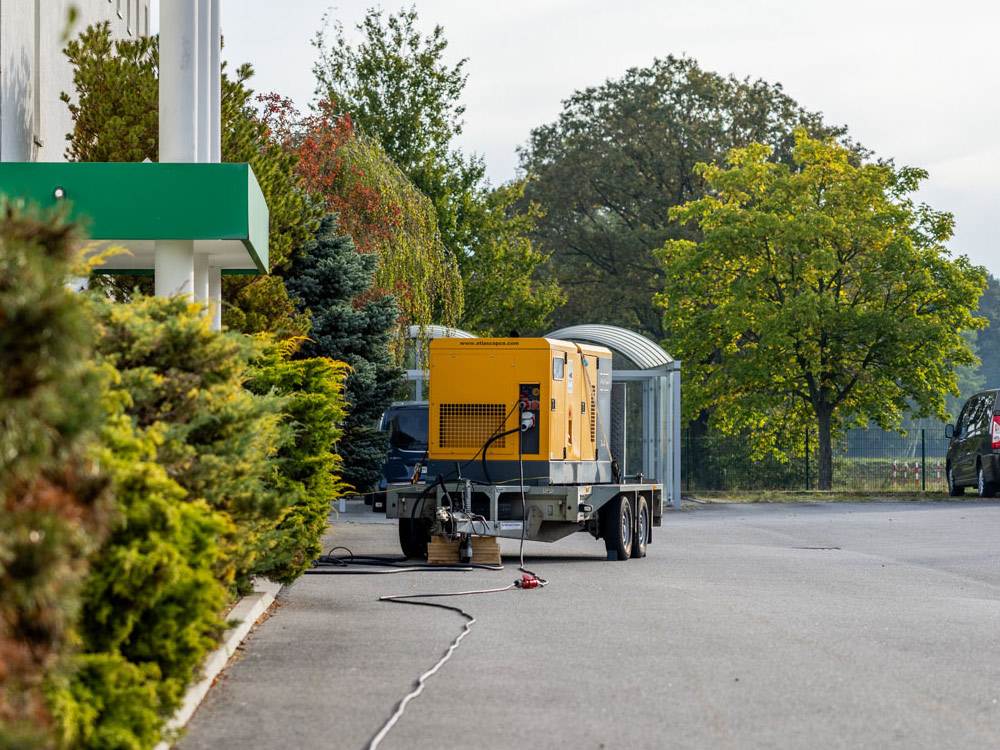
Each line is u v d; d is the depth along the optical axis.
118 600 7.98
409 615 16.06
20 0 19.78
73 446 5.59
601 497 24.70
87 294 11.09
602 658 12.78
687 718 9.95
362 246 37.47
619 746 8.98
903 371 58.47
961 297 58.03
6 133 18.95
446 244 69.81
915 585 20.61
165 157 18.14
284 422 17.14
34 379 5.30
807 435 59.62
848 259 60.97
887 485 62.47
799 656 13.05
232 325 23.73
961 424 51.75
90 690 7.25
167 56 18.11
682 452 68.31
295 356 32.84
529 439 24.67
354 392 33.66
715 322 60.97
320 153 37.38
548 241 85.88
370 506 44.41
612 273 86.56
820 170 60.00
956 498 50.78
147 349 11.09
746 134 84.50
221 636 12.87
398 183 39.44
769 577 21.56
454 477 24.78
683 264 61.41
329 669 12.01
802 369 59.44
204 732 9.30
